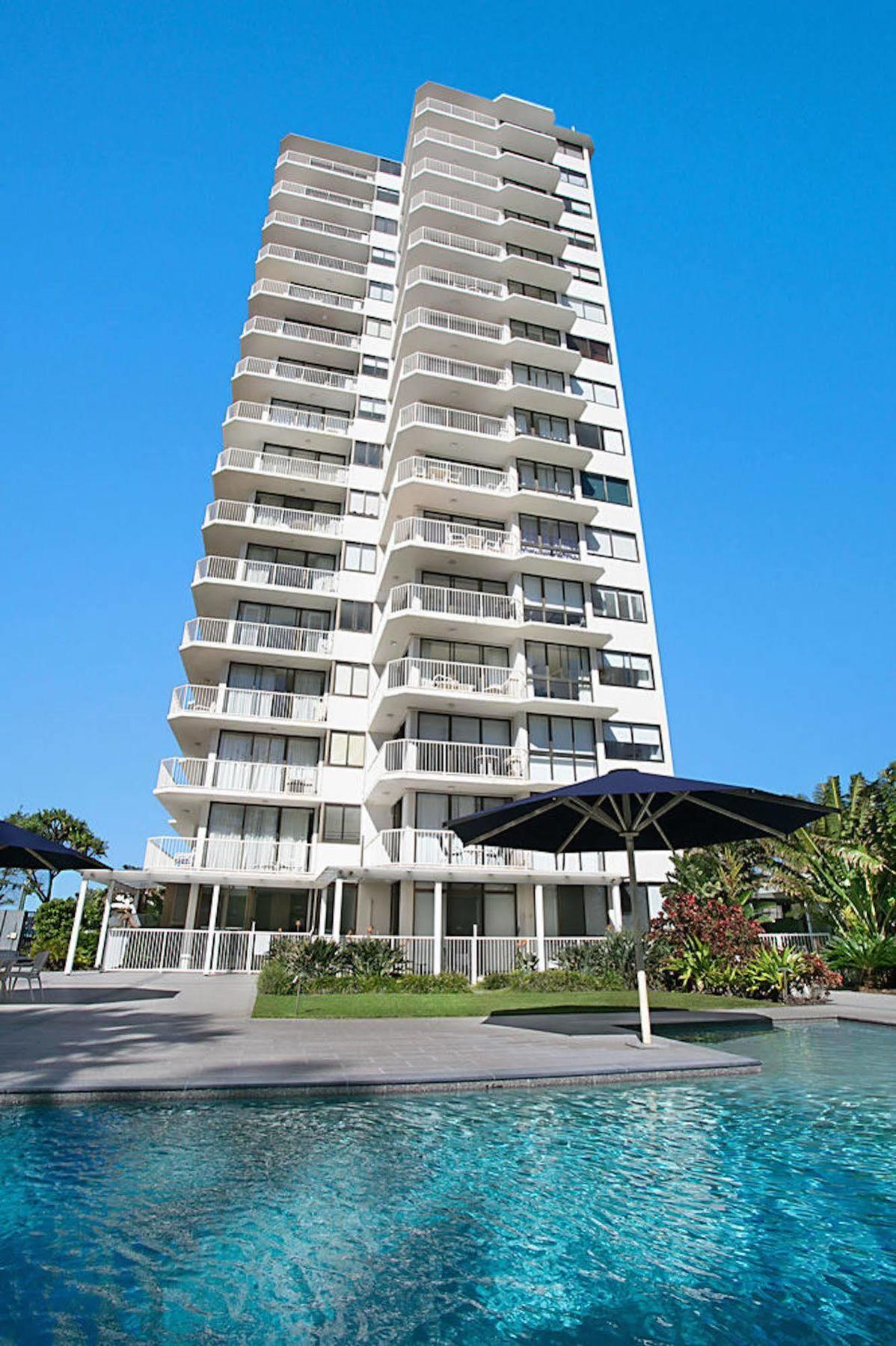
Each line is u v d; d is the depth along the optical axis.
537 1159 5.62
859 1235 4.34
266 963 20.80
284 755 28.97
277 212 38.31
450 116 36.81
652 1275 3.89
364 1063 8.36
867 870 21.66
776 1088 7.93
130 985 18.38
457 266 33.47
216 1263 3.94
